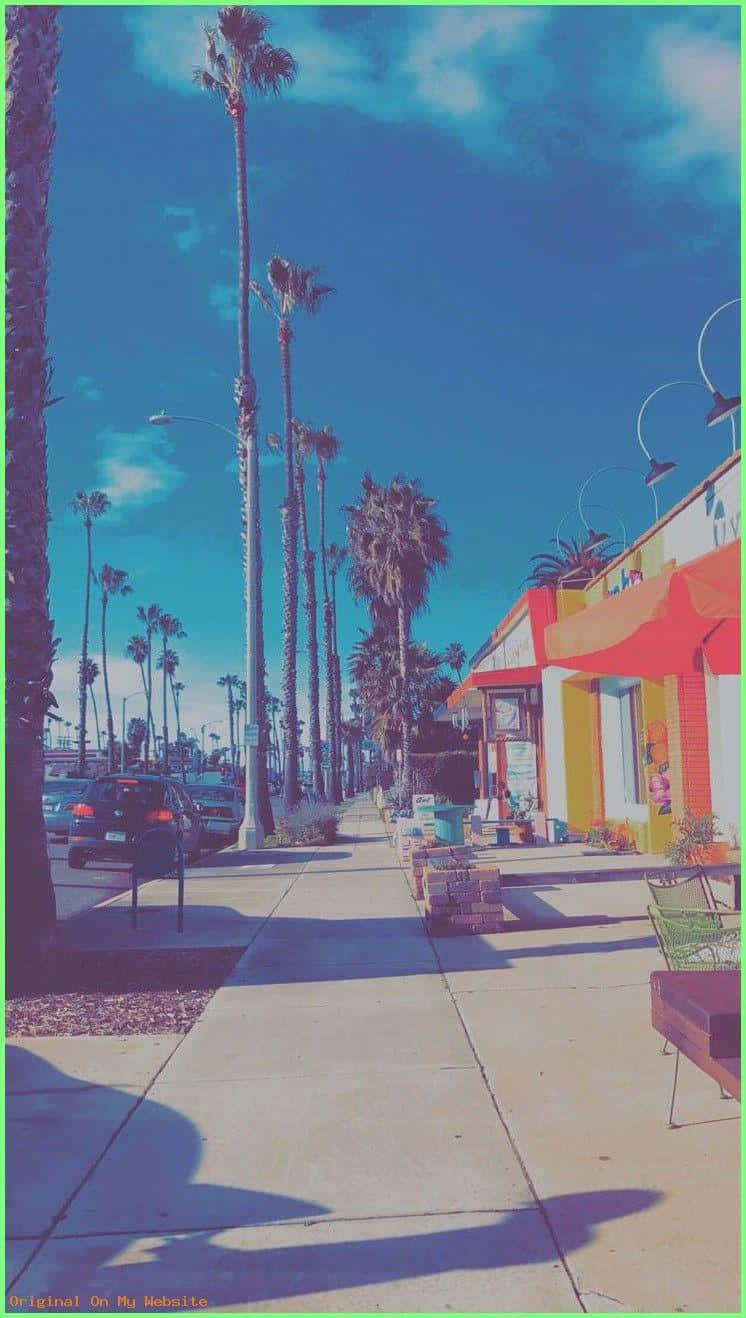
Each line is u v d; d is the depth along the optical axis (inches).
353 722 4544.8
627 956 352.8
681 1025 180.2
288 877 665.0
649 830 616.7
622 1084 220.5
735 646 327.9
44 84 358.6
